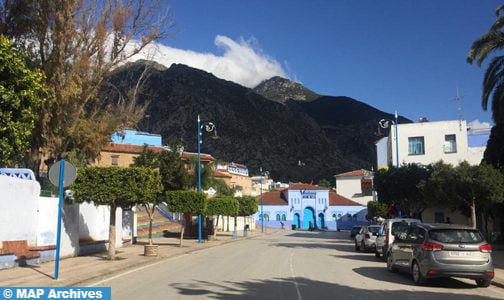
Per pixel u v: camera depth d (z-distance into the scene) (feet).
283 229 298.35
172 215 177.88
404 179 113.19
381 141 204.95
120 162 197.57
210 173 147.54
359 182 336.29
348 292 39.96
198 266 63.21
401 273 54.85
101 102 96.84
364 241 90.89
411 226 51.34
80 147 93.45
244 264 66.39
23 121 40.91
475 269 42.80
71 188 62.28
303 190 317.83
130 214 106.63
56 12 80.84
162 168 123.75
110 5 90.12
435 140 150.71
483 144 165.07
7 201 52.90
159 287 42.27
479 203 81.82
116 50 92.07
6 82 39.01
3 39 38.86
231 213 144.77
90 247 75.46
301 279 48.83
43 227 60.59
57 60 81.10
